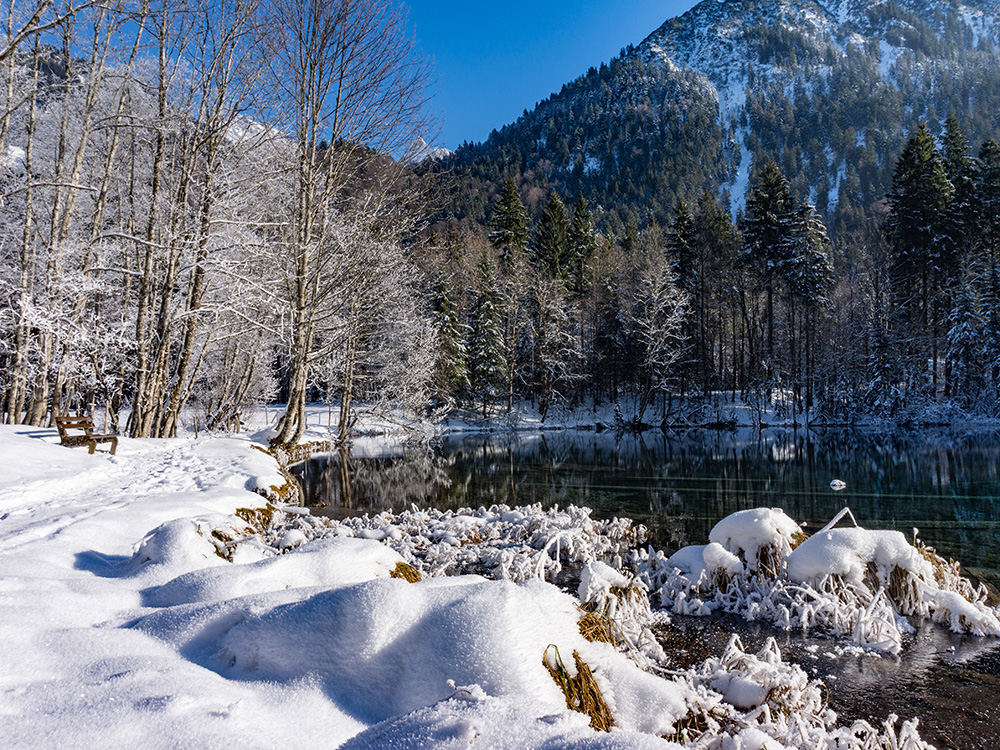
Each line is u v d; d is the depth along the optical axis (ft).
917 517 34.58
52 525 18.71
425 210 66.18
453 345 125.70
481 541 26.53
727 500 41.09
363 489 47.19
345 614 7.97
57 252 43.91
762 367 136.05
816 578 18.57
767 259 135.03
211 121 48.88
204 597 10.28
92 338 46.14
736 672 10.53
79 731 5.69
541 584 9.55
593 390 146.00
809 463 61.93
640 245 193.57
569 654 7.95
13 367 48.91
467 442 97.76
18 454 31.83
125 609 10.16
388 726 5.76
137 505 22.52
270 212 58.80
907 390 116.57
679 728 8.04
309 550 12.37
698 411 129.70
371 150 57.98
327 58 51.96
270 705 6.80
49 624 9.11
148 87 50.42
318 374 87.30
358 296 64.34
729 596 19.19
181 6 46.19
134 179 56.08
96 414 78.69
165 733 5.75
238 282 53.06
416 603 8.32
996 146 125.18
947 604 17.20
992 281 110.63
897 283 126.82
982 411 109.50
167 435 54.44
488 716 5.73
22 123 52.49
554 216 169.17
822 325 132.05
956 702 12.91
